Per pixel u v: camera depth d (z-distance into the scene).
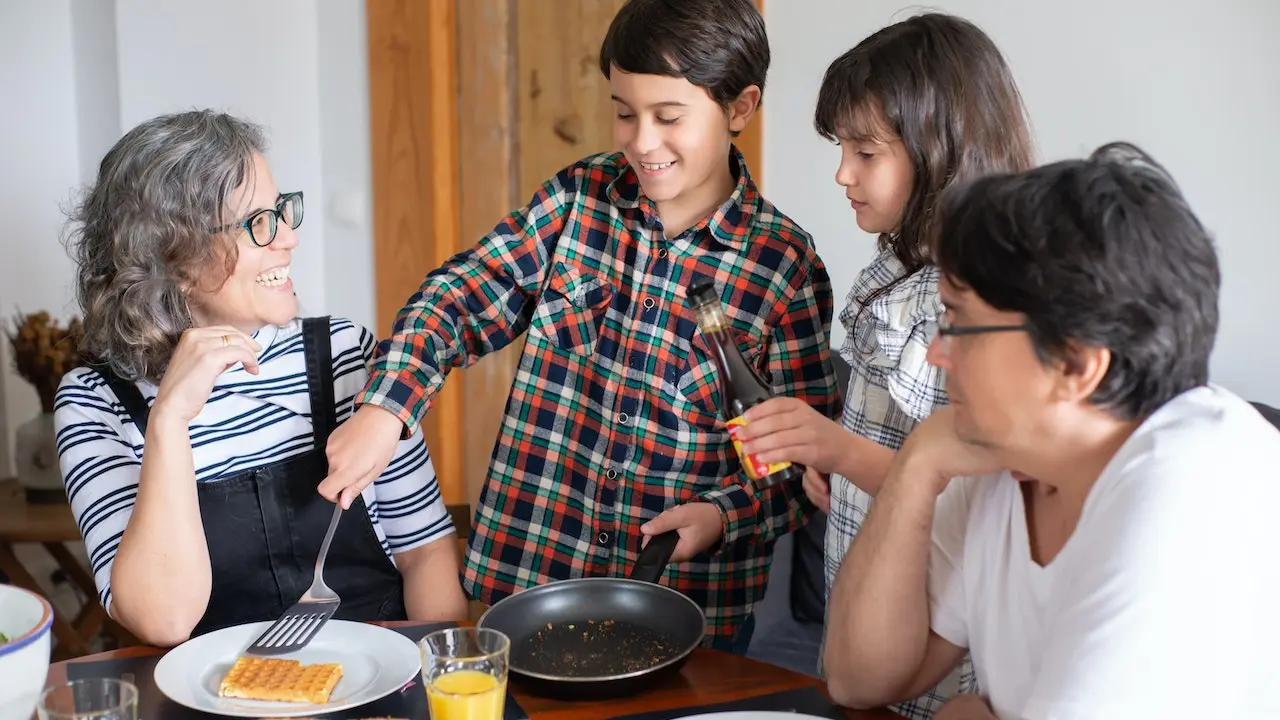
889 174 1.53
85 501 1.59
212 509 1.64
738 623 1.85
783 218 1.80
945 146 1.48
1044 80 2.31
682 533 1.64
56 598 3.65
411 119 3.42
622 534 1.80
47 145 3.72
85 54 3.67
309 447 1.74
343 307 3.73
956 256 0.99
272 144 3.61
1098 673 0.95
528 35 3.19
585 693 1.27
